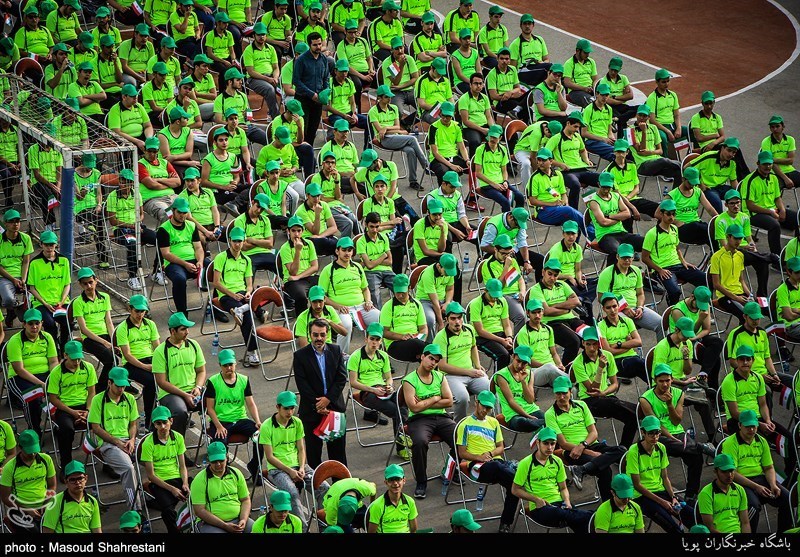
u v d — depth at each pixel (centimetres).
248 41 8219
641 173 6931
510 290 5669
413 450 4744
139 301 5034
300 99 6975
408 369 5547
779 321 5750
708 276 5916
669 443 4856
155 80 6838
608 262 6225
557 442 4816
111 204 5828
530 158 6794
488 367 5684
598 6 9731
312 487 4412
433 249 5925
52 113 6178
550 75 7231
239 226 5850
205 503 4322
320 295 5178
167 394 4838
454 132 6731
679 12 9631
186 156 6456
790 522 4769
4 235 5534
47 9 7688
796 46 9100
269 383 5425
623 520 4425
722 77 8606
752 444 4794
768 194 6619
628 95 7512
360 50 7631
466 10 8044
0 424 4603
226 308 5544
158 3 7919
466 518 4294
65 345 4772
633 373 5316
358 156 7281
